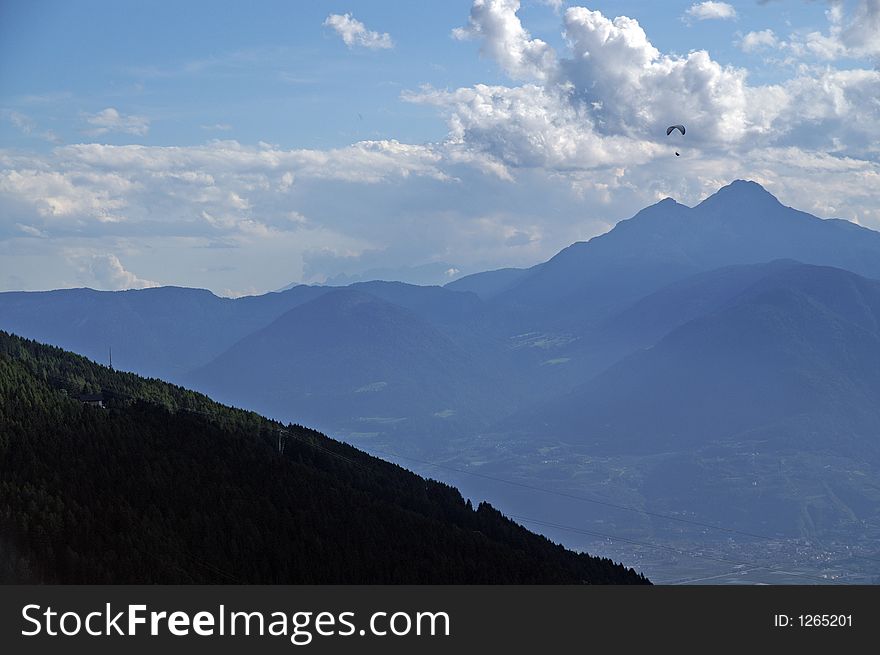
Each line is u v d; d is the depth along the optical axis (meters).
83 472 178.75
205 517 176.12
